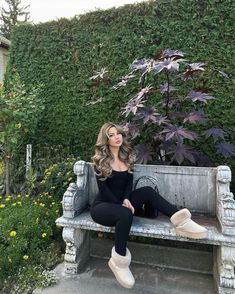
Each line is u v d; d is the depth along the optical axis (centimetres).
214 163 313
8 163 378
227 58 317
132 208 191
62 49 403
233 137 310
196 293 183
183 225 175
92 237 261
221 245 174
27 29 427
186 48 332
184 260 223
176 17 338
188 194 221
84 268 217
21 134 389
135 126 265
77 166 230
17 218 256
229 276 177
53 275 202
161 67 215
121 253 173
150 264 227
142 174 232
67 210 208
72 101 396
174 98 289
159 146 258
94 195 239
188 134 227
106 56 375
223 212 178
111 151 213
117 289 188
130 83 354
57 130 405
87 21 388
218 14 321
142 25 354
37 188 357
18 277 201
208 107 320
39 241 235
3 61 984
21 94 373
